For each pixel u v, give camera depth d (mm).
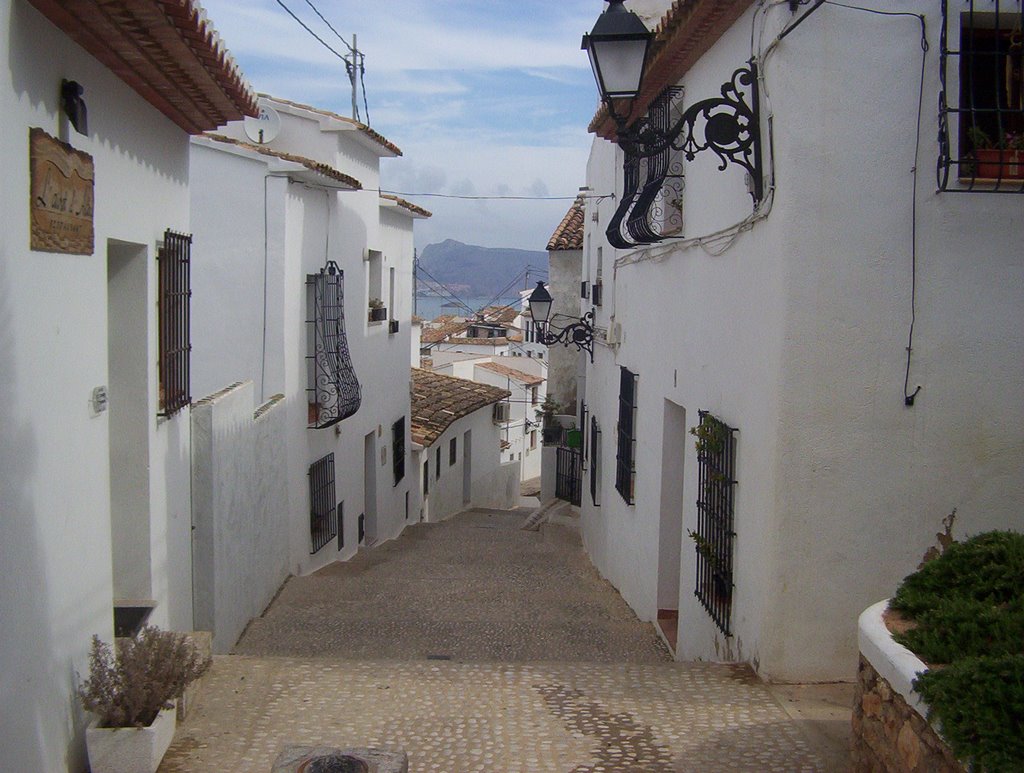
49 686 4152
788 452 5859
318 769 3559
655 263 9703
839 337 5801
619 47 6574
